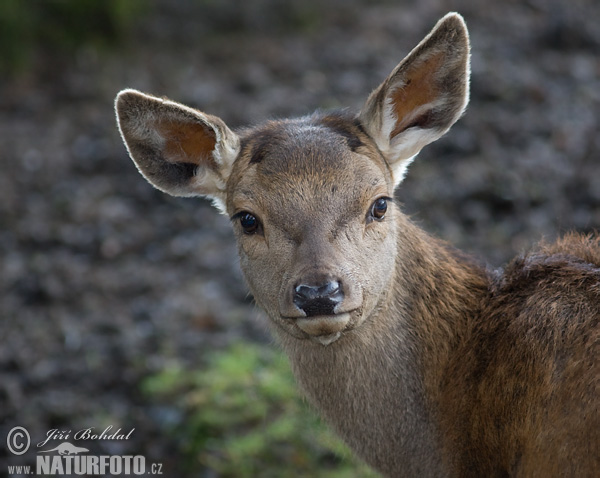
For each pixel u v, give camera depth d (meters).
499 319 6.96
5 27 21.89
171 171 7.90
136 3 23.69
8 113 20.58
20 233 15.84
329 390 7.38
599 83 18.22
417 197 14.77
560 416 6.18
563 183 14.69
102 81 21.59
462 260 7.66
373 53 21.59
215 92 20.22
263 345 12.57
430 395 7.21
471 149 15.99
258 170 7.02
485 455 6.89
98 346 12.95
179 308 13.66
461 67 7.27
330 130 7.16
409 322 7.27
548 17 21.72
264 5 24.72
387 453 7.39
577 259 6.97
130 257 15.15
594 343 6.16
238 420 11.11
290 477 10.24
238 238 7.30
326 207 6.73
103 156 18.14
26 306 13.98
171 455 10.95
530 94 17.75
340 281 6.41
